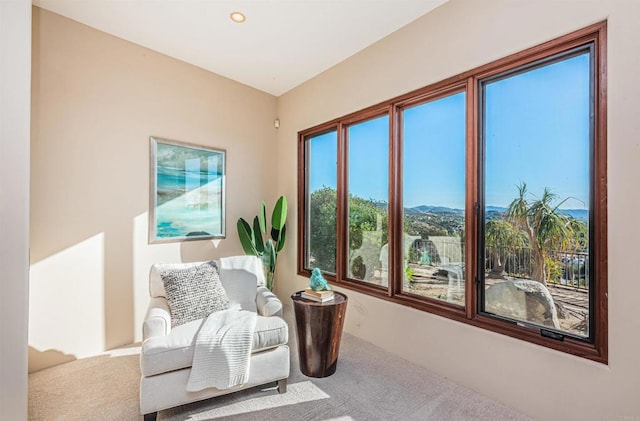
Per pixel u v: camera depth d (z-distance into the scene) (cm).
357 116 311
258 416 185
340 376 231
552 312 188
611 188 159
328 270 357
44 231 243
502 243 211
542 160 193
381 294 286
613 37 159
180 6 243
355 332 308
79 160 260
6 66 165
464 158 233
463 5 223
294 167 395
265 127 408
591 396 164
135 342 290
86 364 248
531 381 187
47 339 243
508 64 202
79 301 259
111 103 279
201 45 299
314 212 376
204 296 229
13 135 166
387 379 227
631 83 154
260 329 204
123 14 253
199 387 180
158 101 309
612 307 158
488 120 217
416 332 251
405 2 236
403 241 277
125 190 286
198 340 186
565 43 178
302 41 291
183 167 327
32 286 238
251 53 313
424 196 261
